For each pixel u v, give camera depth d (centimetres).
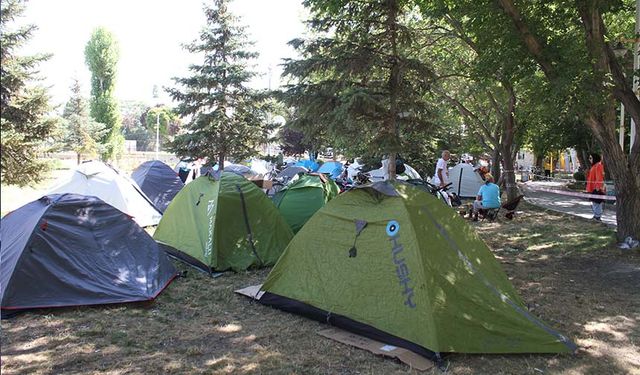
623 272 809
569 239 1088
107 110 4578
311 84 1049
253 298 649
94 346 502
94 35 4538
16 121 1492
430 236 534
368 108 966
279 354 489
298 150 3894
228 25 1605
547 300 665
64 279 612
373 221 561
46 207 655
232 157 1669
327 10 1070
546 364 469
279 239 845
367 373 451
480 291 520
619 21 1291
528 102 1103
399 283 518
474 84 1625
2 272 593
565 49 866
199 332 545
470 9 983
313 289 588
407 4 1178
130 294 626
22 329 538
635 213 980
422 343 480
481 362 471
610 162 991
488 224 1334
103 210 697
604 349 506
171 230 917
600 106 857
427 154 1733
